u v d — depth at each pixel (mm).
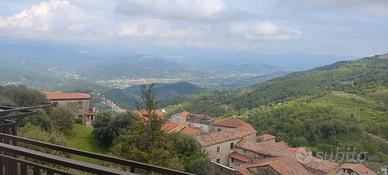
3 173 4492
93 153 3766
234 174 37094
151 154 19203
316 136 65438
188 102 111750
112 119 40656
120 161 3562
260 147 53969
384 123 69188
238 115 84000
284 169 41531
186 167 31281
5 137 4715
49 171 3848
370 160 55375
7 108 6887
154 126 20203
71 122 44062
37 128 27422
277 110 80875
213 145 53156
